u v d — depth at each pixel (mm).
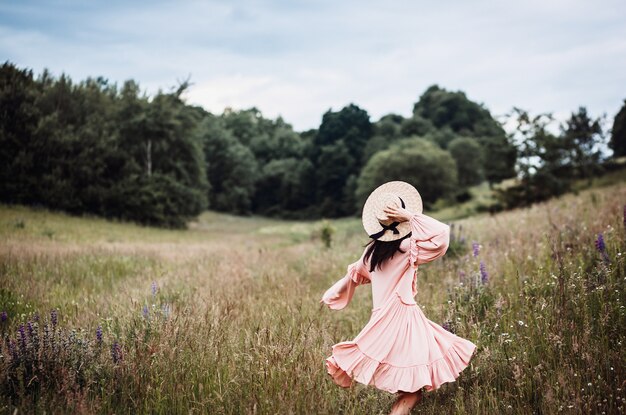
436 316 5883
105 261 11922
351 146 115625
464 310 5621
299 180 114875
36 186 41938
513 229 11148
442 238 4094
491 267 7336
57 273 10023
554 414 3605
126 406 4016
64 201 43094
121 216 48281
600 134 38781
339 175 111375
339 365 4043
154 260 13352
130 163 50531
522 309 5391
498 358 4562
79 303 7273
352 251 12828
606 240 7105
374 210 4418
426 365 3889
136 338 4820
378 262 4258
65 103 48375
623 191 15164
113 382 4266
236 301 6793
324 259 11781
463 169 106938
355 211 104438
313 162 119312
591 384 3756
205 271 10195
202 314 5781
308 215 111812
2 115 42344
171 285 8703
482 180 110125
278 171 117125
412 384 3824
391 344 3982
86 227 31250
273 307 6633
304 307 6578
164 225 51594
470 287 6152
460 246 9148
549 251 7340
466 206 52562
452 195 82250
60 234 22594
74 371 4328
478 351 4695
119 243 20906
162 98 55531
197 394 4211
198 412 3902
